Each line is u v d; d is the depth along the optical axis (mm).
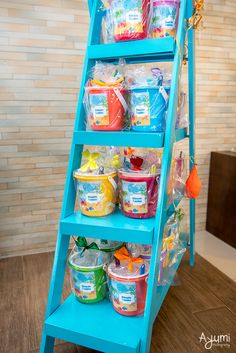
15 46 1724
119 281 1035
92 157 1116
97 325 1012
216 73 2152
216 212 2256
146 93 979
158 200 978
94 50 1071
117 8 987
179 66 1019
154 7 1017
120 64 1175
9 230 1940
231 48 2143
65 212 1078
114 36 1028
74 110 1913
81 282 1111
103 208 1070
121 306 1053
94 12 1127
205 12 2002
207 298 1521
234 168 2020
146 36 1033
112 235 982
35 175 1919
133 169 1091
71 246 1957
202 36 2045
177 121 1247
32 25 1729
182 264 1861
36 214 1975
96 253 1182
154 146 962
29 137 1859
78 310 1095
